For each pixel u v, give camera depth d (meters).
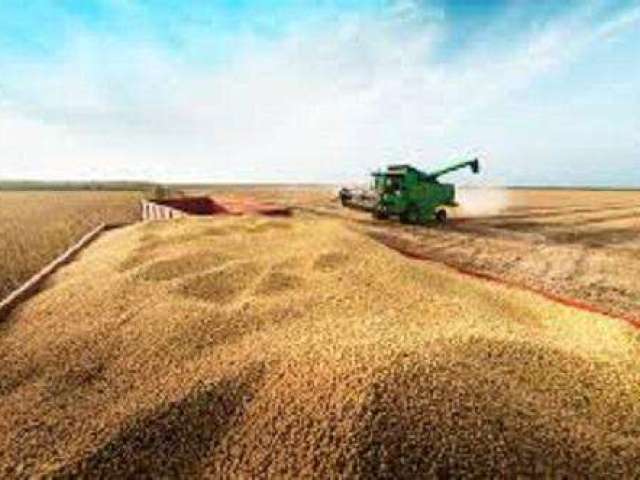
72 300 6.98
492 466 3.28
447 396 3.74
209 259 8.37
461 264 11.93
